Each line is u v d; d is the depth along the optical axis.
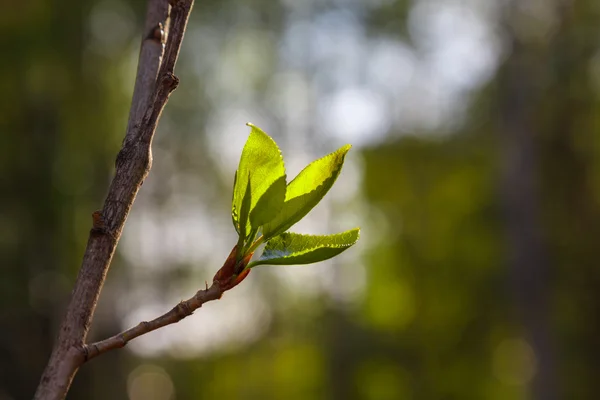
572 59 16.88
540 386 17.41
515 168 17.94
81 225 13.36
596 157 18.12
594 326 18.42
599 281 18.39
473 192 20.66
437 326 21.09
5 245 12.23
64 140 13.48
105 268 1.13
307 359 23.95
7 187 12.79
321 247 1.24
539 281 17.72
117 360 13.84
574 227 18.39
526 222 17.86
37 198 12.88
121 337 1.13
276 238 1.29
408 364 21.39
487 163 19.67
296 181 1.28
